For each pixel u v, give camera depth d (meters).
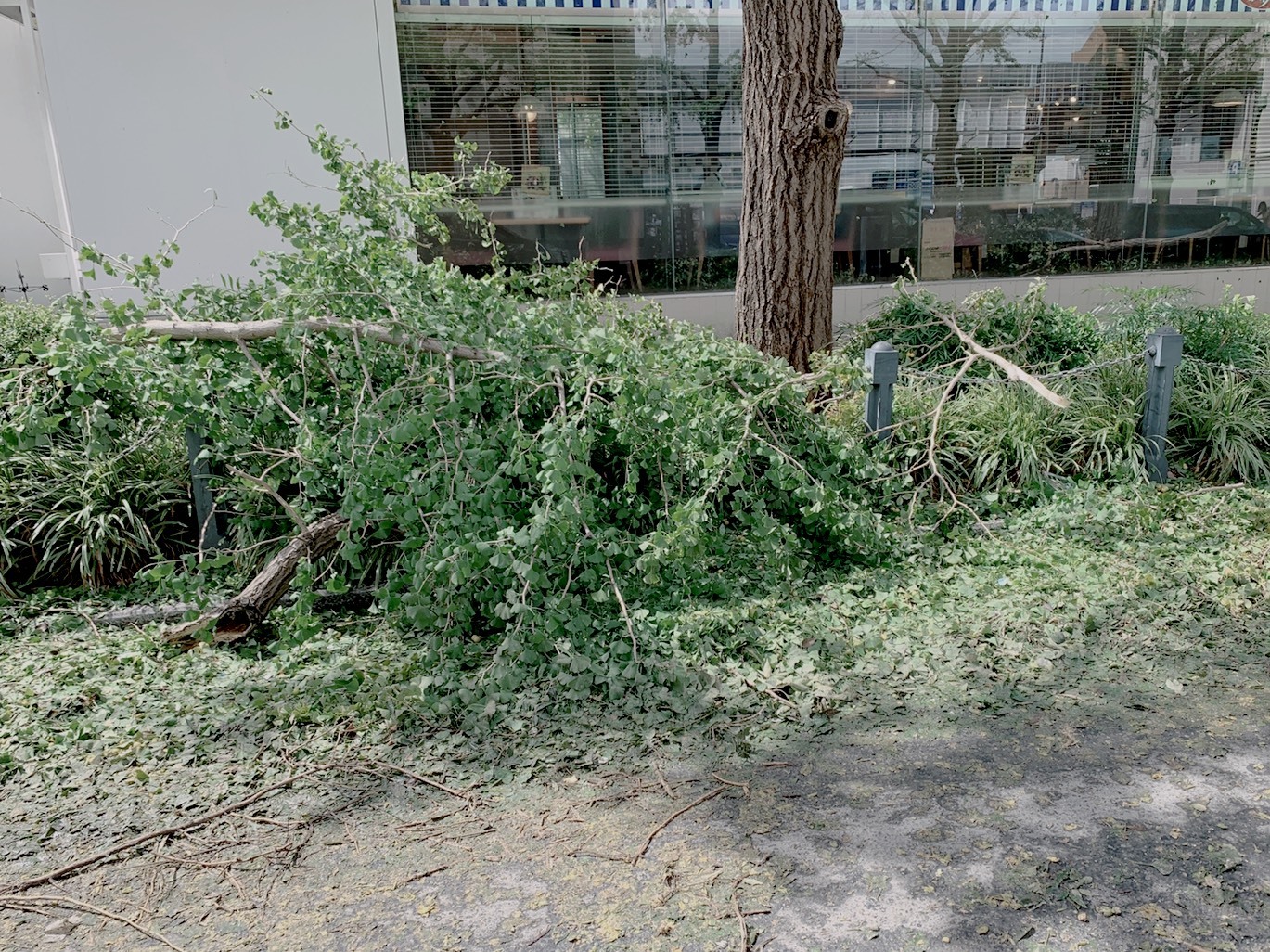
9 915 2.52
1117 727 3.25
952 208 10.09
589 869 2.62
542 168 9.09
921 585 4.45
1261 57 10.44
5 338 6.25
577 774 3.08
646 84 9.10
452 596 3.81
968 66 9.79
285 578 4.11
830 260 6.57
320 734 3.36
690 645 3.89
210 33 8.03
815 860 2.62
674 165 9.32
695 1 9.02
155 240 8.29
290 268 4.82
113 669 3.91
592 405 4.33
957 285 10.10
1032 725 3.28
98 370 4.08
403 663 3.91
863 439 5.44
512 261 9.16
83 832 2.86
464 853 2.71
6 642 4.27
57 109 7.91
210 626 3.80
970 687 3.54
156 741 3.33
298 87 8.27
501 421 4.37
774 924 2.38
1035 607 4.16
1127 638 3.87
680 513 3.81
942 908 2.41
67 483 5.14
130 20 7.89
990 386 6.52
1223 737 3.15
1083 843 2.64
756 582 4.61
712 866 2.61
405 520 3.86
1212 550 4.74
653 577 3.80
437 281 4.84
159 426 5.16
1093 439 5.95
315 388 4.86
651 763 3.13
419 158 8.84
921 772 3.02
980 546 4.87
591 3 8.84
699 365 5.09
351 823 2.87
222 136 8.23
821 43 6.08
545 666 3.72
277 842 2.80
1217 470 6.12
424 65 8.67
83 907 2.53
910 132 9.82
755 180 6.40
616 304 6.20
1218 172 10.69
